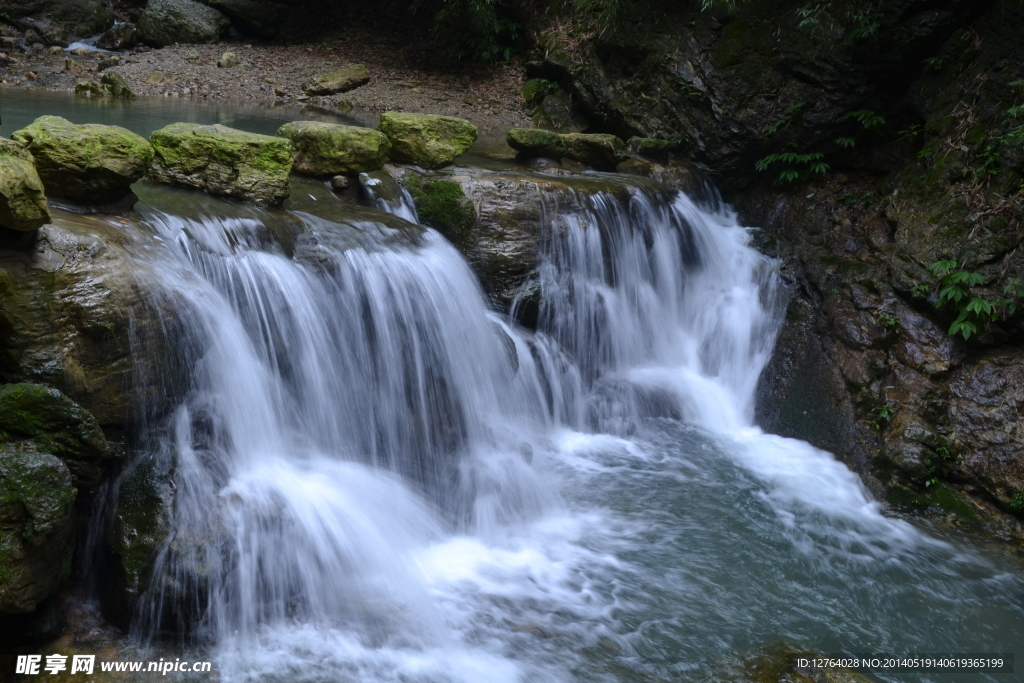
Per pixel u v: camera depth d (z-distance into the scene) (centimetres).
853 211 859
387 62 1280
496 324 610
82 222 411
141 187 512
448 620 424
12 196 340
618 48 1010
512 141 788
